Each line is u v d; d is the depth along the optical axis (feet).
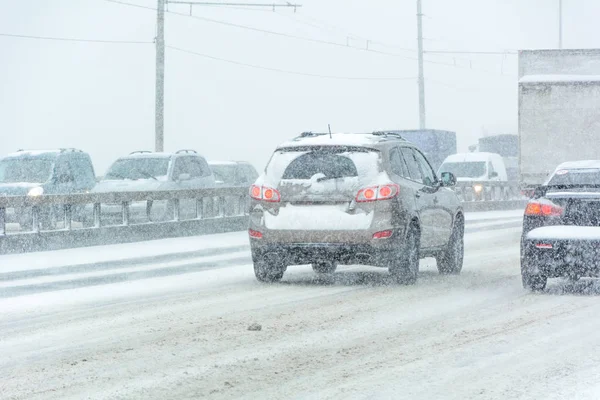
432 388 55.83
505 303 91.81
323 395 54.24
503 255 144.77
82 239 168.55
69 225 166.50
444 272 121.19
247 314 84.58
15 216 176.35
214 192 201.26
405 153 113.70
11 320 83.66
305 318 82.07
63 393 55.57
